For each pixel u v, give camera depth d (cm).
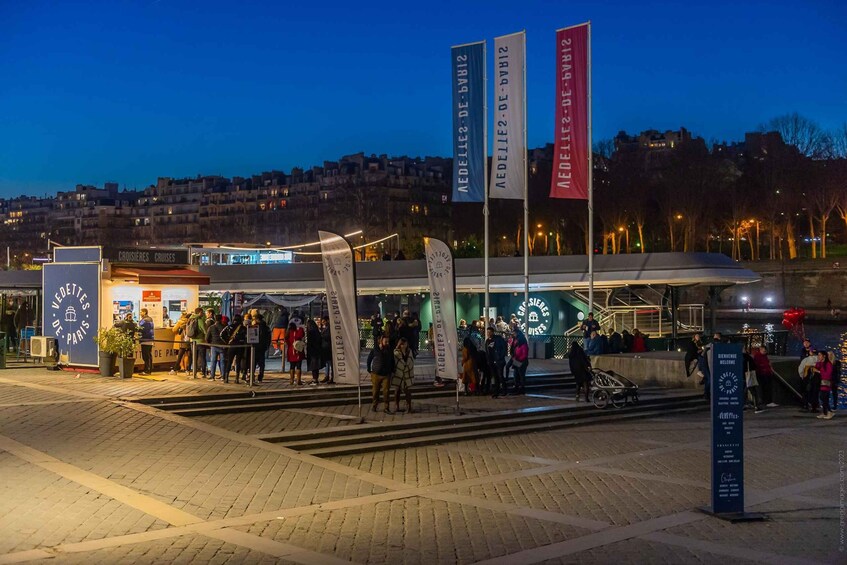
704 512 1185
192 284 2594
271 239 14438
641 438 1892
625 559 956
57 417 1669
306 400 2148
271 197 14650
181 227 16325
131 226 17325
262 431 1717
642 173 9662
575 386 2705
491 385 2528
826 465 1591
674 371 2730
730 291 8725
